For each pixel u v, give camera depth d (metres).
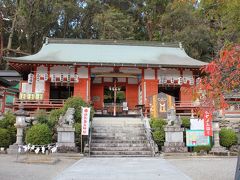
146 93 26.64
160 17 44.34
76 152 15.30
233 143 16.89
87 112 15.83
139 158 14.57
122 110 27.11
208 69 6.60
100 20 40.69
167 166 11.52
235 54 6.20
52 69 26.30
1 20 39.78
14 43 43.25
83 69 26.69
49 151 15.45
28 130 16.03
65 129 15.59
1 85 28.86
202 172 10.14
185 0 19.86
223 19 17.27
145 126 18.44
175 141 16.02
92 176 9.12
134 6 47.88
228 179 8.77
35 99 24.78
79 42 31.38
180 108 24.55
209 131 15.95
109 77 28.03
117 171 10.17
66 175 9.30
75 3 43.56
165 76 27.03
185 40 39.91
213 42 39.19
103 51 29.67
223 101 6.43
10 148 15.48
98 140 17.03
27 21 39.09
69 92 27.94
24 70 27.48
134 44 31.91
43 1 38.97
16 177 8.77
